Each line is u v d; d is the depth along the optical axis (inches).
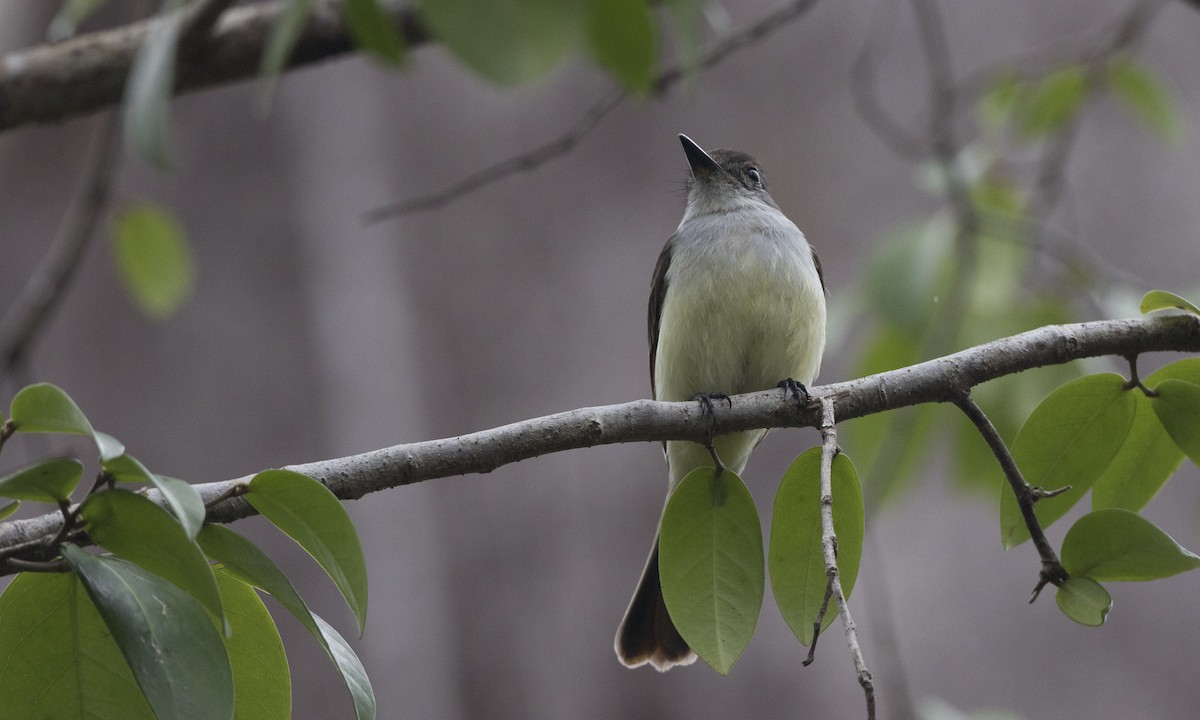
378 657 456.4
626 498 474.9
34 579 153.3
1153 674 454.3
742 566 180.2
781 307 296.4
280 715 163.3
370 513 466.6
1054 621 462.3
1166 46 515.5
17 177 481.4
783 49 537.3
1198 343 210.4
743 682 459.2
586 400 489.7
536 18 161.6
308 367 476.7
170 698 137.6
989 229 320.2
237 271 480.4
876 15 534.9
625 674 460.1
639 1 181.8
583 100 517.3
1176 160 498.3
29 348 313.7
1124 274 493.7
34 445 443.8
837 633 462.0
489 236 506.6
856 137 530.9
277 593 150.6
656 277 339.6
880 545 469.7
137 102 215.9
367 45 206.4
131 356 468.1
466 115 515.2
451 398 490.3
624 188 513.3
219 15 278.1
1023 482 187.6
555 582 469.7
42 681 155.5
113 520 143.0
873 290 294.2
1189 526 462.3
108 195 308.8
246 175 487.2
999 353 206.2
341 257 487.5
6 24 471.8
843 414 206.8
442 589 466.9
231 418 469.1
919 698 453.4
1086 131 503.2
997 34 542.0
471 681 462.0
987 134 361.7
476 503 477.1
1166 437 193.6
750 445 304.7
